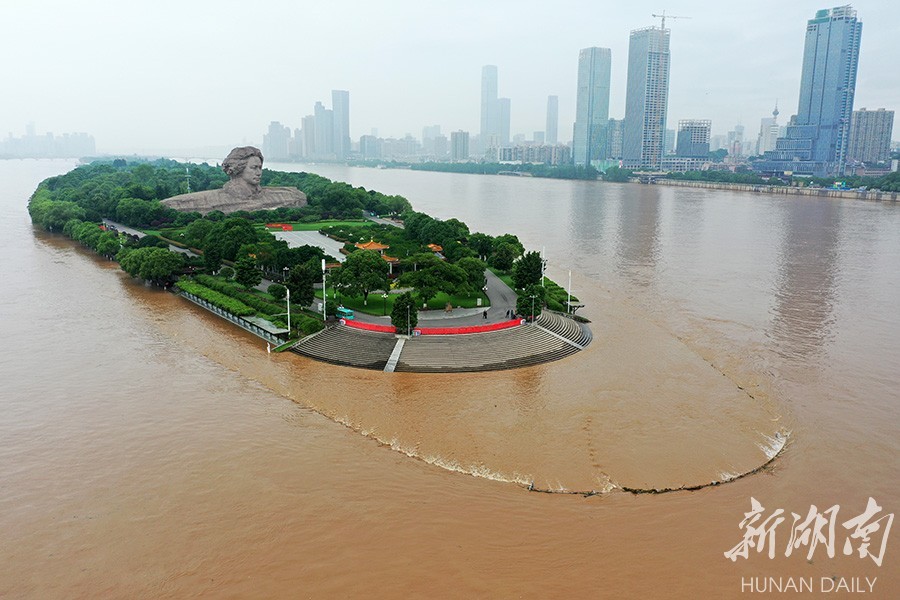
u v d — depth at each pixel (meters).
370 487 56.19
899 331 105.94
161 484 56.44
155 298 120.62
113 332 99.00
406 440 64.56
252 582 44.78
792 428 69.19
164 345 93.00
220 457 61.03
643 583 45.03
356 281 100.50
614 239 199.88
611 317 111.38
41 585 44.38
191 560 46.91
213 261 130.75
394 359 85.06
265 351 90.44
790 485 57.91
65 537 49.41
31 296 120.50
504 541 49.19
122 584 44.53
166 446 63.12
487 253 146.12
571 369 84.44
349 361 85.12
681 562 47.22
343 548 48.25
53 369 83.00
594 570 46.22
